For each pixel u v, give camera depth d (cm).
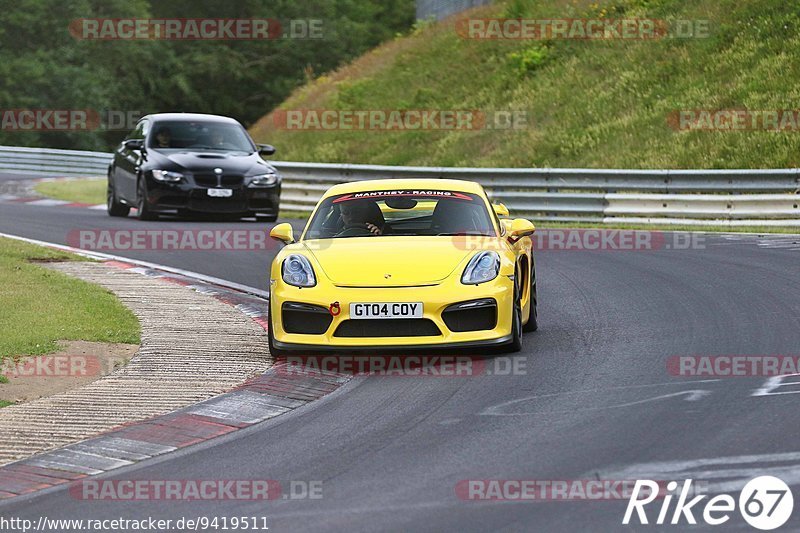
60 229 6562
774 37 10075
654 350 3177
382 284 3105
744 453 2114
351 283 3117
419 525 1778
